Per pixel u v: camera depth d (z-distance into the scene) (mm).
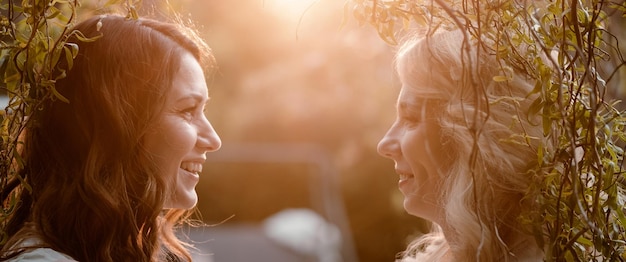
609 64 2381
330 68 6297
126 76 2014
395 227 7152
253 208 8656
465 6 1748
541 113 1753
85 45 2004
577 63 1874
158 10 2176
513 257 1947
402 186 2137
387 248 7160
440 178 2051
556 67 1570
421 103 2064
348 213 7238
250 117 8188
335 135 7316
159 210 2033
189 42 2121
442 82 2018
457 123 1974
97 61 1999
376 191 7176
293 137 7859
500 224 1953
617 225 1769
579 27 1682
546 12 1727
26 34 1845
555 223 1689
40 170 1985
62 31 1905
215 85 8336
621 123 1715
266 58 8078
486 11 1707
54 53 1778
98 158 1980
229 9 7977
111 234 1962
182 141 2051
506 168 1916
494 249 1938
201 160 2129
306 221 6945
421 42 2061
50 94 1840
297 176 8680
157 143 2047
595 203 1637
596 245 1656
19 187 2006
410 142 2074
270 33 7926
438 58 2016
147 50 2039
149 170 2029
